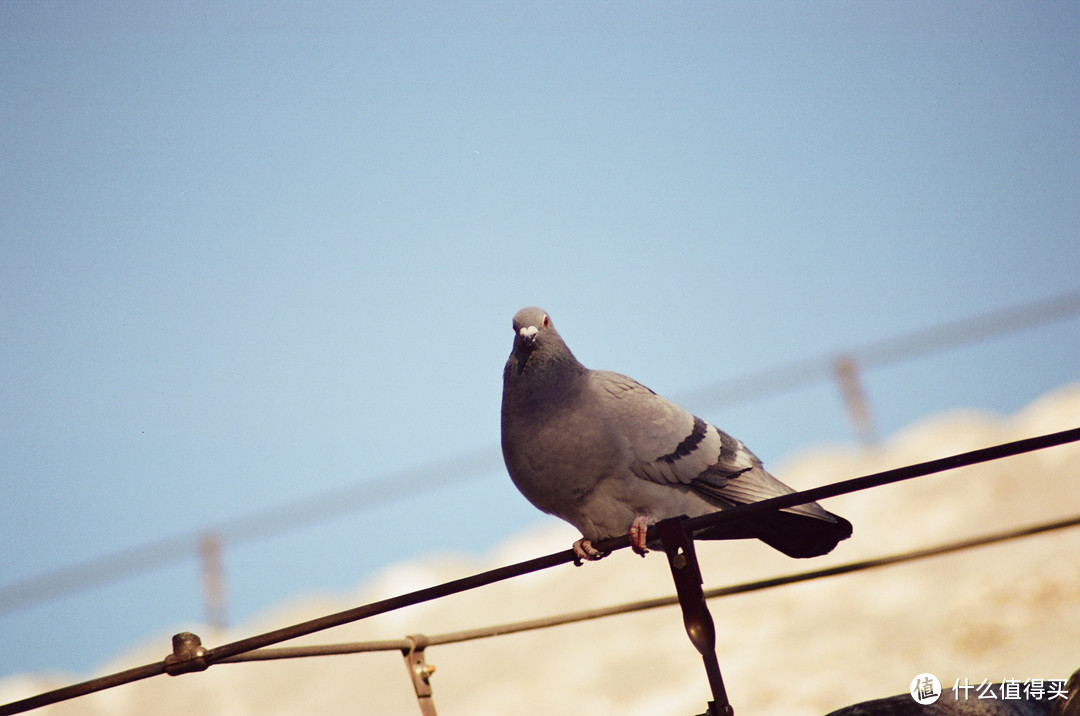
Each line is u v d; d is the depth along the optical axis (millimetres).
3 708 4398
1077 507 13414
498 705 13820
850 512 15547
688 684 12656
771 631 13117
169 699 16031
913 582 13141
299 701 15742
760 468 6469
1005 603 11656
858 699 10539
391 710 14906
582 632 15086
